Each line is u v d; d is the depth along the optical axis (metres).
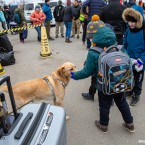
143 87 5.53
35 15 11.30
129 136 3.69
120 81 3.11
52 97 3.96
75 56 8.44
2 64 7.44
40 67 7.25
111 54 3.11
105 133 3.77
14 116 2.08
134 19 4.01
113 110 4.43
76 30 12.79
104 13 4.98
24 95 3.78
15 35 14.11
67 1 10.62
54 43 11.02
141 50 4.21
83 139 3.65
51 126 1.98
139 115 4.28
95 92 4.86
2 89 3.58
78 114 4.37
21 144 1.73
